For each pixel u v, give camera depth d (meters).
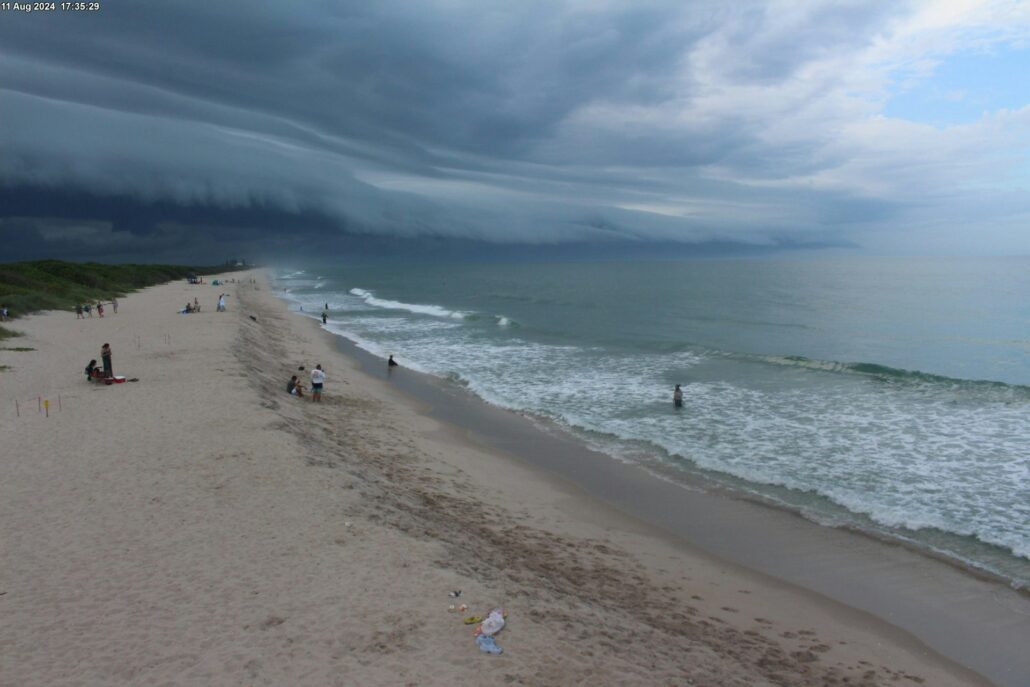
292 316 57.75
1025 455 17.12
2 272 56.47
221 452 13.61
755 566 11.60
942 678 8.29
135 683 6.35
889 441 18.72
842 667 8.36
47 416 16.72
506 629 7.57
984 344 37.81
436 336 44.47
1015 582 10.84
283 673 6.55
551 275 161.12
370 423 19.95
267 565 8.94
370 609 7.82
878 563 11.64
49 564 8.97
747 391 25.67
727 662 7.91
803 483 15.54
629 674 6.95
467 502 13.68
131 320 41.69
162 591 8.22
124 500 11.23
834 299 69.19
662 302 70.62
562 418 21.98
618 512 14.11
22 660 6.73
